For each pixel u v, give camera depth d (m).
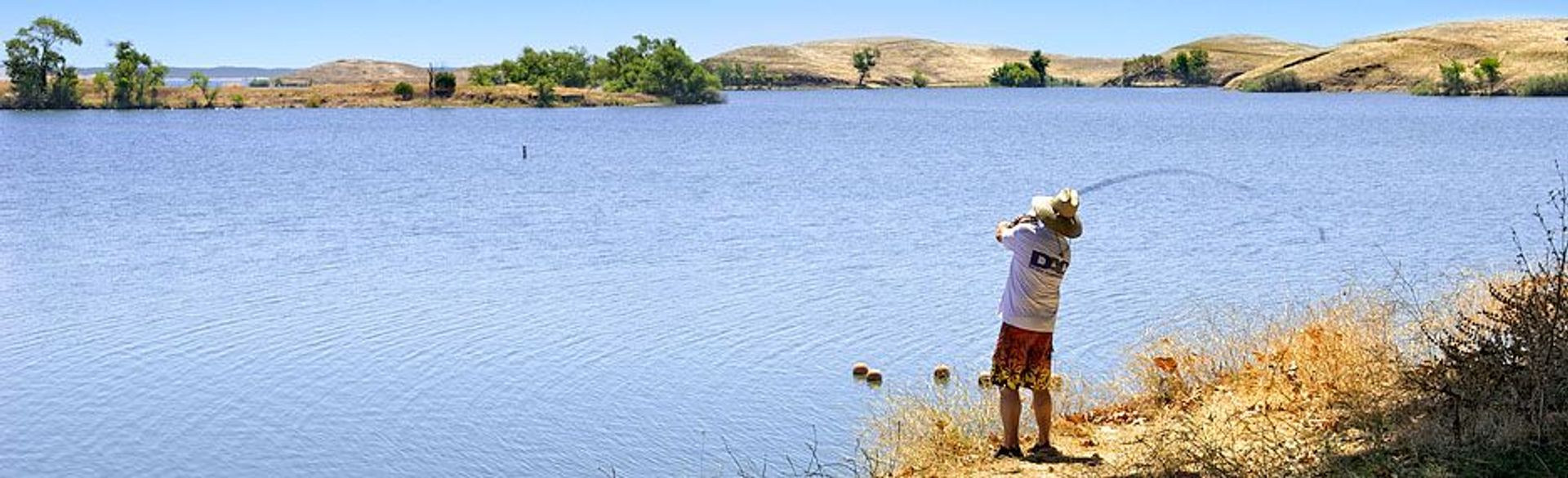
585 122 106.94
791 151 61.53
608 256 22.52
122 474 10.59
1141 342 13.85
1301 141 70.44
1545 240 24.30
